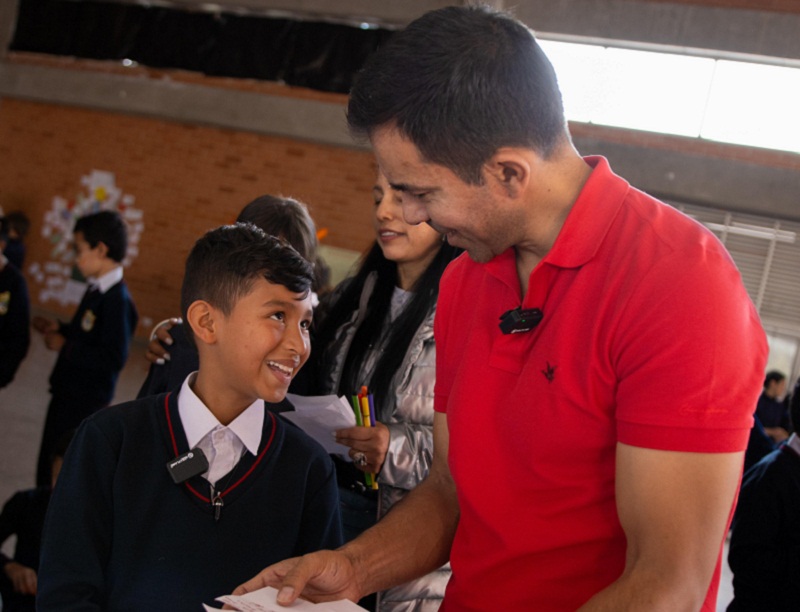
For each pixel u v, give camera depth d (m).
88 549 1.31
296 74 10.00
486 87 0.90
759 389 0.92
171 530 1.35
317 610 1.04
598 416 0.98
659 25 8.18
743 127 8.23
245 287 1.40
